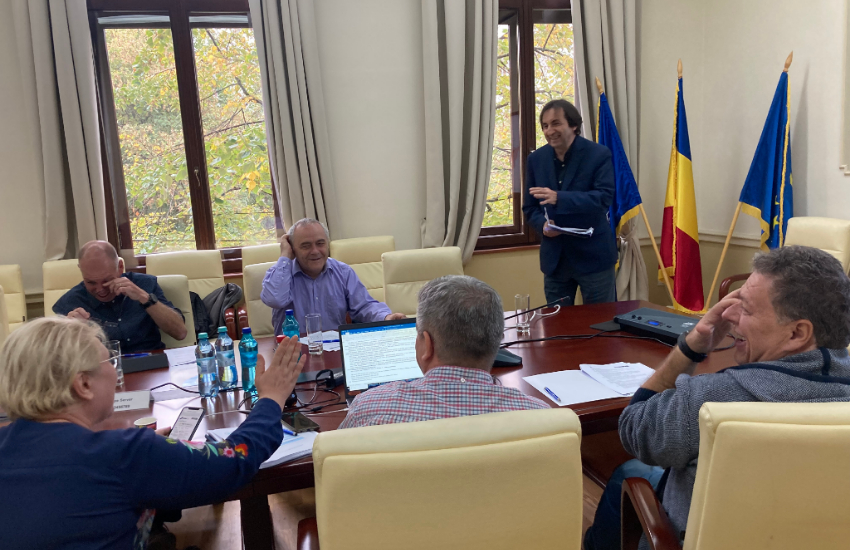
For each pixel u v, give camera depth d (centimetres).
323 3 381
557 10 420
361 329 165
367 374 163
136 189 381
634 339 209
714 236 438
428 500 83
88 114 352
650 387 126
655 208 456
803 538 90
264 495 130
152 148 380
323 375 182
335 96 391
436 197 400
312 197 385
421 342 114
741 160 414
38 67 339
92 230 361
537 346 205
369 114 398
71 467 90
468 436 84
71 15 342
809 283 101
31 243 368
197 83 380
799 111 371
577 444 88
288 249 261
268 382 126
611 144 400
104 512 91
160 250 390
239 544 201
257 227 402
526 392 162
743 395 102
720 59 424
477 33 381
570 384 166
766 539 90
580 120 301
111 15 364
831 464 85
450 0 377
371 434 83
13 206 363
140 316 243
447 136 401
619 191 400
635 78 413
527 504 87
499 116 423
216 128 386
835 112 348
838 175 350
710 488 88
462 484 83
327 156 383
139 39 370
